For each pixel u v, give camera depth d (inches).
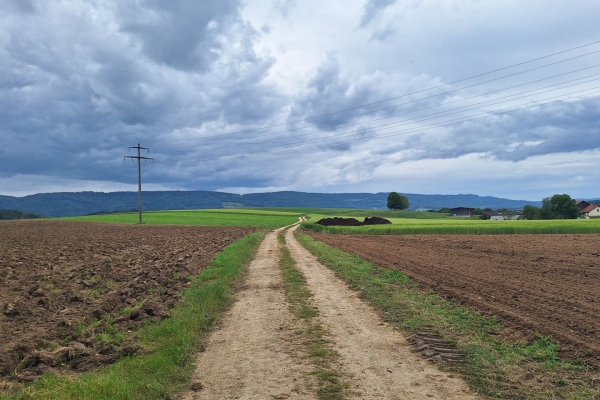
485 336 394.6
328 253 1201.4
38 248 1346.0
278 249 1407.5
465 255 1107.3
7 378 305.0
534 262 925.8
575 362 321.4
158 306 515.8
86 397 265.0
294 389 289.6
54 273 808.3
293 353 366.3
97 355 356.5
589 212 5654.5
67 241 1668.3
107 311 526.3
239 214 5679.1
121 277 778.2
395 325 451.2
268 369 330.0
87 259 1051.3
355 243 1598.2
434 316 471.2
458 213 6953.7
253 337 420.2
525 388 280.7
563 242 1497.3
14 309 493.7
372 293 608.7
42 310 509.7
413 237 1951.3
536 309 480.4
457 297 559.8
